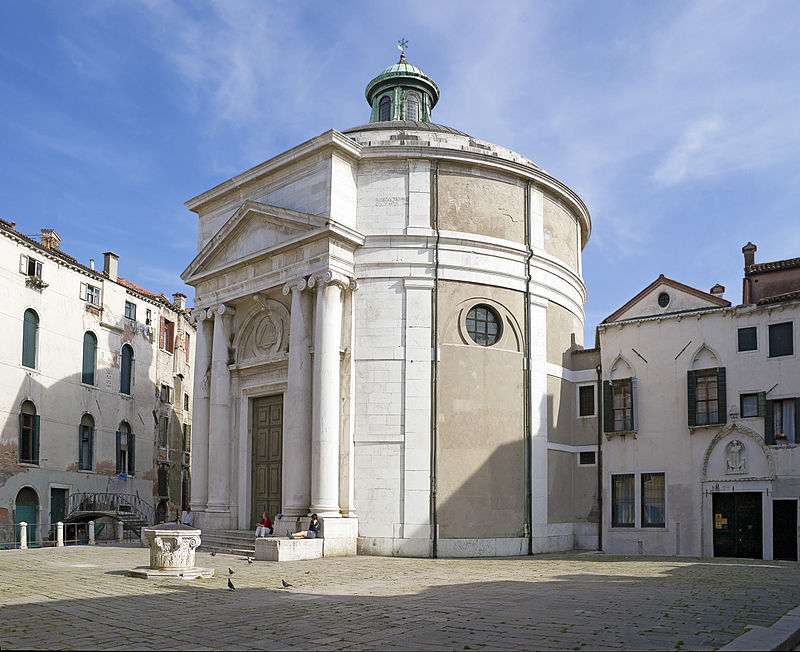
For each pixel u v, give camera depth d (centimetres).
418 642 995
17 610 1290
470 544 2611
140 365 4588
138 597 1455
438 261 2756
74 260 4031
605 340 2925
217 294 3078
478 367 2755
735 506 2562
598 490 2920
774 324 2569
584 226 3466
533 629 1075
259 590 1573
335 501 2534
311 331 2702
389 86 3778
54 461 3816
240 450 2959
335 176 2733
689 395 2691
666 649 921
